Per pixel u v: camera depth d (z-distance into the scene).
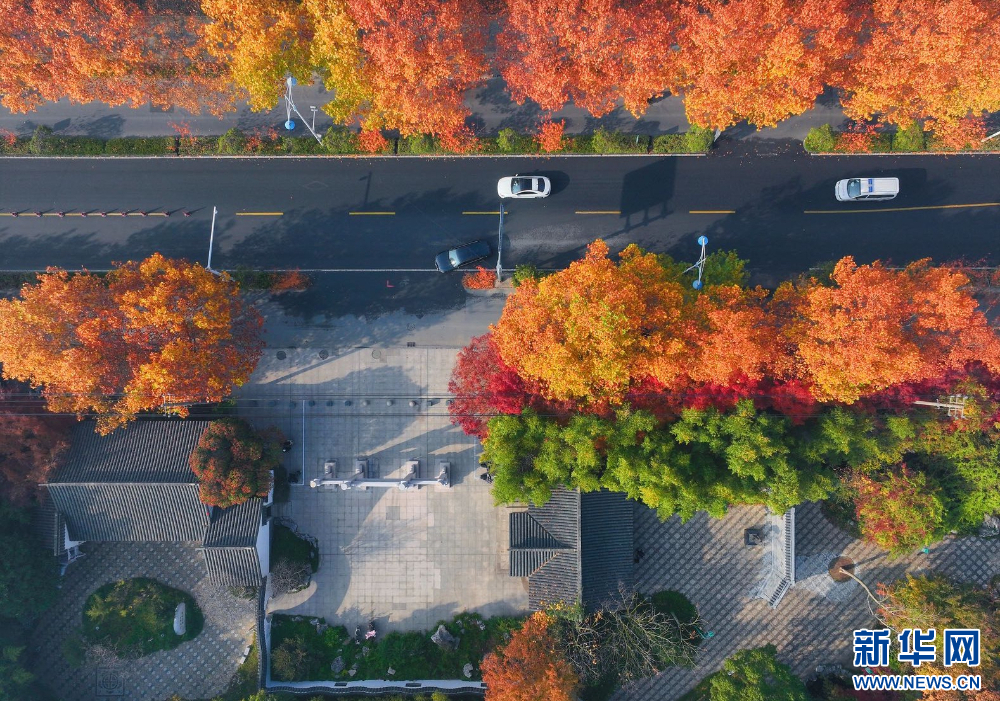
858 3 38.38
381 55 36.34
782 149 47.28
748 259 47.28
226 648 47.12
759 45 36.09
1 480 43.03
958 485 42.25
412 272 47.91
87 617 46.69
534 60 37.03
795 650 46.16
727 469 39.78
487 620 47.00
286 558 45.75
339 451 47.34
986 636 39.75
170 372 37.69
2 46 37.88
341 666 46.41
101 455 43.09
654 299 37.34
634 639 42.06
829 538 46.81
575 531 42.34
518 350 36.59
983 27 36.38
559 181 47.69
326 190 47.88
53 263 47.72
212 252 47.69
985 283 46.09
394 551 47.28
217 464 41.31
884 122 46.78
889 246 47.03
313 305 47.81
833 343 36.66
